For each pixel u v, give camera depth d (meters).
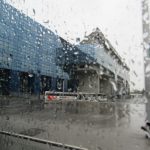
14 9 14.57
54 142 2.68
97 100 14.55
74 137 3.02
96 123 4.45
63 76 16.98
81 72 15.59
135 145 2.62
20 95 15.55
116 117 5.59
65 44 14.98
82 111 7.24
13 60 15.13
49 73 17.16
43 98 15.09
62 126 3.96
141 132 3.43
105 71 11.91
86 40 12.22
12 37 14.86
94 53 12.50
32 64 16.28
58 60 16.08
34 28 15.62
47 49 15.98
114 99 14.18
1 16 13.90
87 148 2.48
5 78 14.91
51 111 7.01
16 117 5.17
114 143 2.70
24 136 2.98
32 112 6.54
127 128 3.83
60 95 14.36
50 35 15.55
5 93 14.87
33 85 16.50
